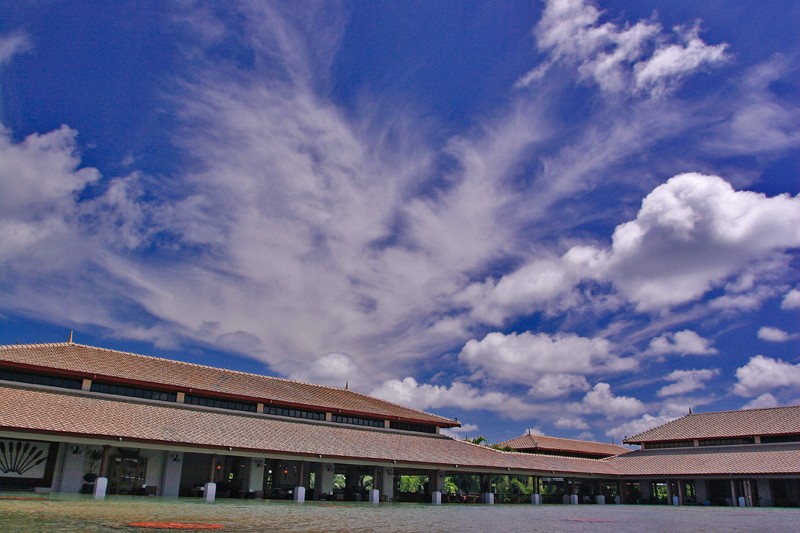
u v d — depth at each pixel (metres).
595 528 21.11
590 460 51.75
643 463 51.53
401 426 42.19
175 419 30.22
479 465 38.06
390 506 31.47
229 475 34.31
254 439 30.88
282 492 33.78
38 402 26.67
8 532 12.61
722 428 53.19
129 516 17.02
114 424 26.89
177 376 34.62
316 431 35.84
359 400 44.00
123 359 34.59
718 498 48.59
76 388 29.58
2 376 27.89
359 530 16.86
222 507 23.14
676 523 24.84
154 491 28.83
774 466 43.91
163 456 29.62
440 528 18.89
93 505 20.33
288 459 33.09
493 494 41.66
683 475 46.47
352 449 34.06
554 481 54.75
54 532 12.77
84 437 25.05
